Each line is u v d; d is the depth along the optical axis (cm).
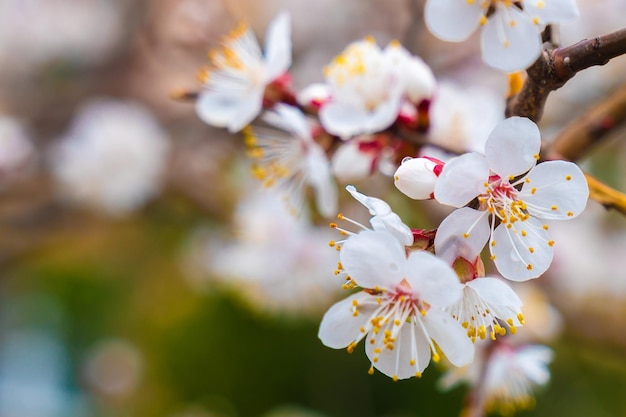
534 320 45
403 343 31
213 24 66
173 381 80
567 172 31
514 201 31
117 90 86
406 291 30
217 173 75
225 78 38
